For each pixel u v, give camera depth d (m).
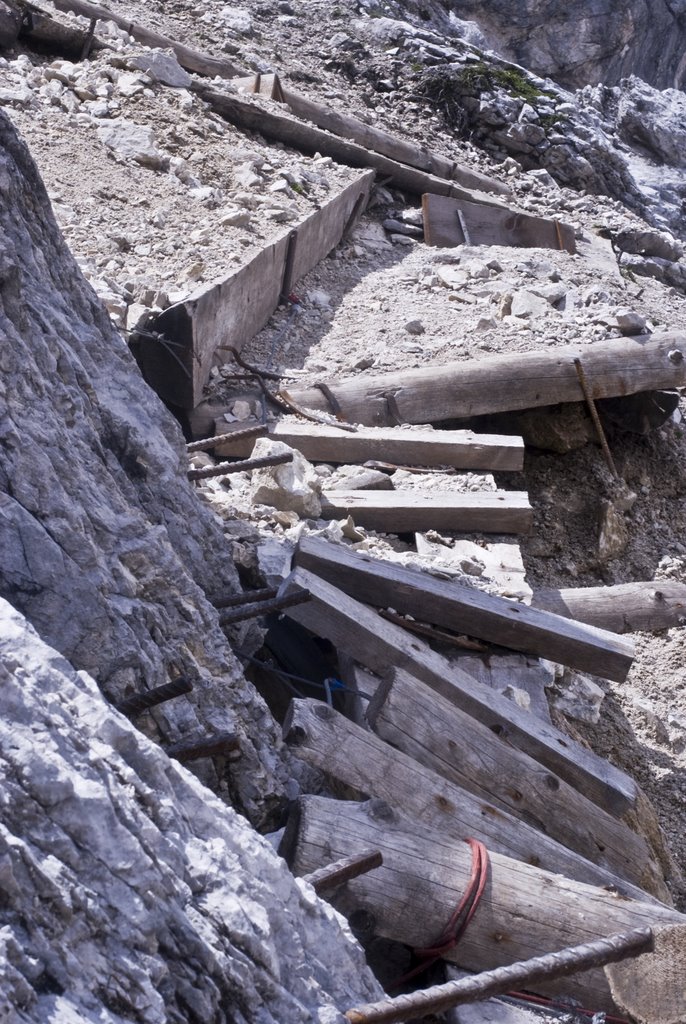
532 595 6.51
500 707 4.55
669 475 9.60
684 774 6.07
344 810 3.26
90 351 3.87
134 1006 1.85
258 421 7.23
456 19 20.48
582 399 8.75
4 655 2.07
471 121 15.76
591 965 2.53
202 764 3.40
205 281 7.56
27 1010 1.69
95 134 9.37
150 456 3.96
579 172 15.83
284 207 9.59
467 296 10.18
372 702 4.04
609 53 28.94
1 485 2.97
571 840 4.18
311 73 14.69
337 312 9.60
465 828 3.66
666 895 4.39
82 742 2.01
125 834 1.94
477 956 3.29
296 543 5.29
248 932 2.11
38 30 10.59
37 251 3.58
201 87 11.42
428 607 5.06
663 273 14.40
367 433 7.32
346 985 2.42
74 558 3.04
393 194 12.75
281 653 4.87
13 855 1.77
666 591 7.21
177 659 3.36
